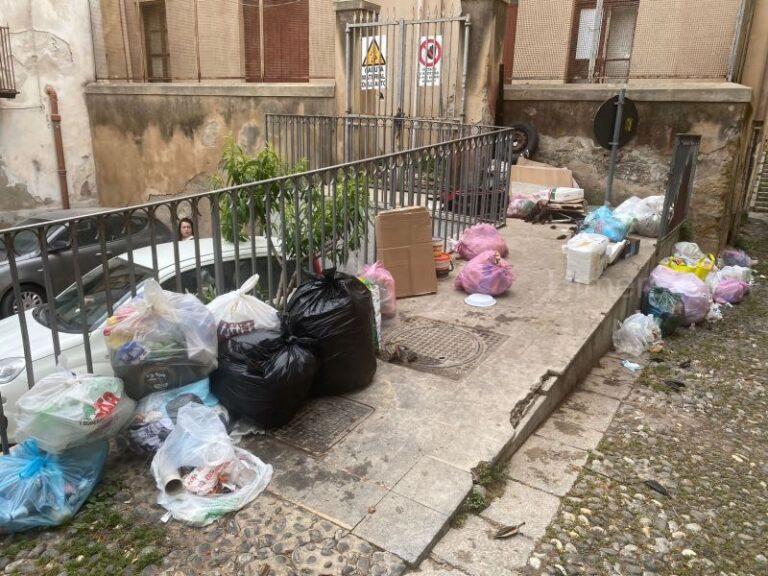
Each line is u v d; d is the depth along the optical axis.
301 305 3.75
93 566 2.61
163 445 3.06
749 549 3.04
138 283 4.52
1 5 12.07
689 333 6.44
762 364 5.60
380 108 10.02
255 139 11.28
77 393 2.86
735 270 8.13
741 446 4.09
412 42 9.48
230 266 4.90
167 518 2.85
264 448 3.36
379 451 3.34
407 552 2.68
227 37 12.53
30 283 7.57
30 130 12.82
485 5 8.74
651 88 8.90
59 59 13.01
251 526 2.81
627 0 10.67
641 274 6.44
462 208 6.94
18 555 2.68
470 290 5.61
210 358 3.36
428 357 4.40
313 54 11.77
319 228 5.07
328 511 2.90
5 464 2.86
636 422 4.28
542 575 2.71
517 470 3.53
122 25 13.62
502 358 4.39
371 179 5.82
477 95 9.11
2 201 12.57
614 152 7.99
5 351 3.93
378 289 4.43
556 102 9.65
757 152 12.62
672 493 3.45
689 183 8.41
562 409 4.41
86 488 2.95
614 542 3.00
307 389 3.52
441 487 3.08
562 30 11.29
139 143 12.98
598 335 5.10
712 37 9.98
